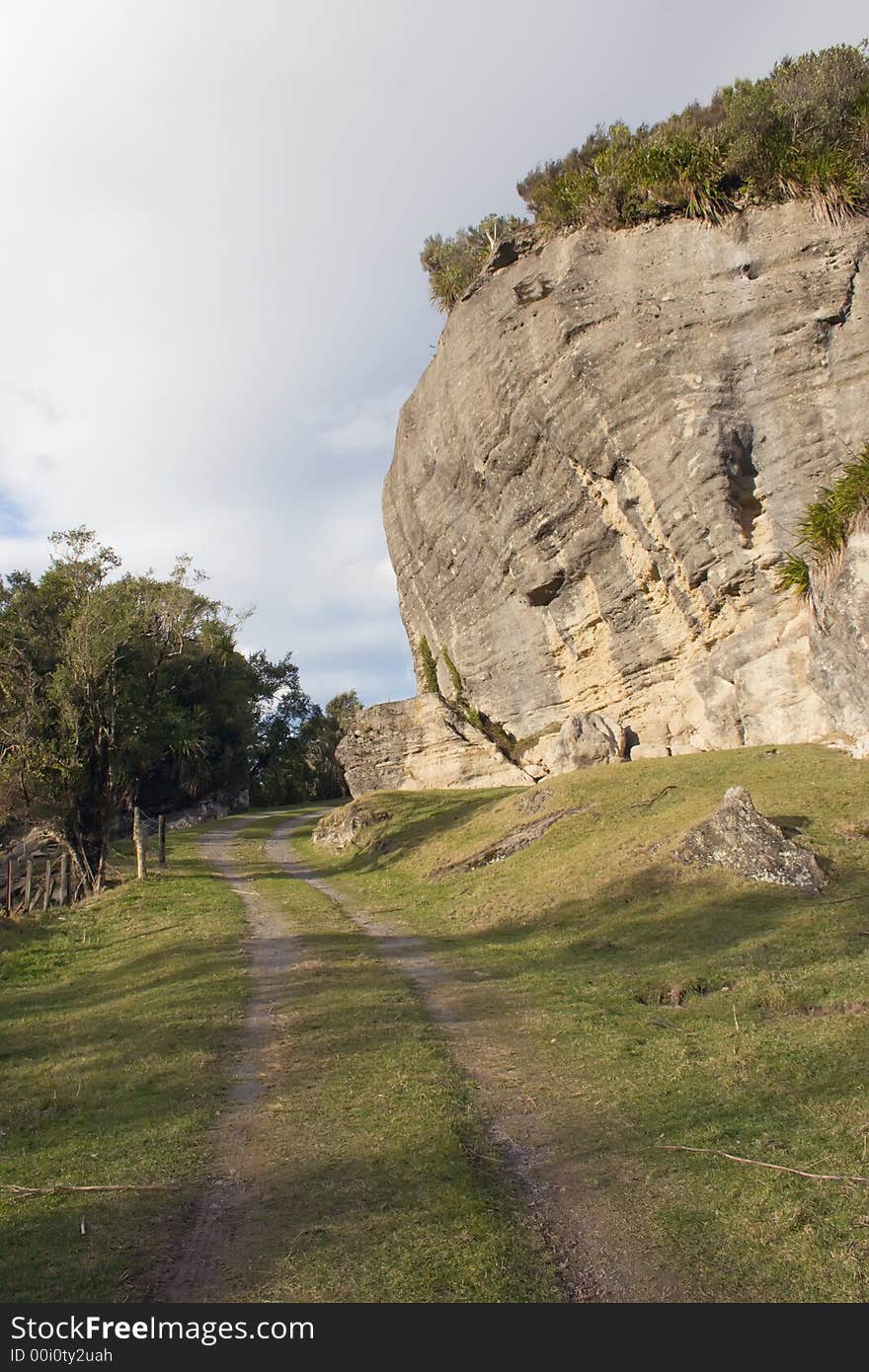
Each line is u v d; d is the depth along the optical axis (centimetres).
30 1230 580
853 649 2095
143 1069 937
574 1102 789
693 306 2756
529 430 3200
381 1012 1116
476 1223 567
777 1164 629
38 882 3403
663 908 1519
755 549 2614
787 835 1678
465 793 3344
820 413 2550
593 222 3036
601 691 3300
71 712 2839
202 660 6016
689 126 2995
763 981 1096
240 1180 655
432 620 4316
